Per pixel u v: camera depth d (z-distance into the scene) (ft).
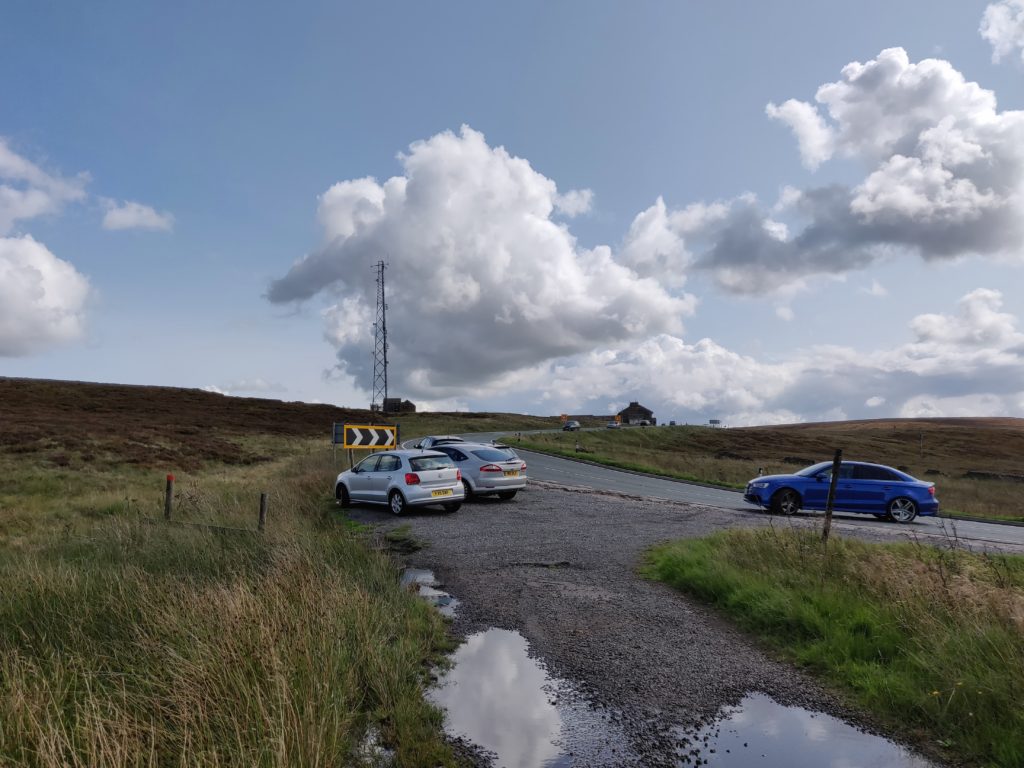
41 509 59.36
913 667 17.21
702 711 15.61
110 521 41.73
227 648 15.15
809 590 23.86
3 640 17.89
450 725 14.70
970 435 366.63
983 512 83.61
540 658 18.98
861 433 371.56
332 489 65.16
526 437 192.65
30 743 11.98
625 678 17.53
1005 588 24.13
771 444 271.08
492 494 59.88
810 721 15.14
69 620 18.98
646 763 13.16
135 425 143.43
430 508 53.36
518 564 31.71
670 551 31.73
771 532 34.81
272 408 221.46
